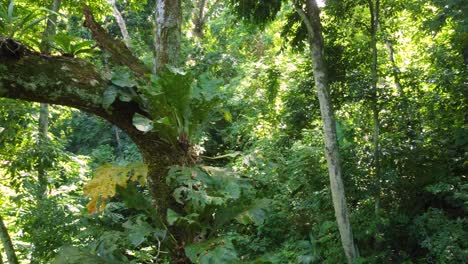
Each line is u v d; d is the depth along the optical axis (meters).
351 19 5.89
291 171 6.39
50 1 6.45
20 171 5.96
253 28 6.87
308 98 6.31
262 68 9.30
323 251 5.56
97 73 2.68
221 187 2.74
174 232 2.84
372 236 5.48
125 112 2.77
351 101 5.64
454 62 6.08
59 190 6.29
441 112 5.69
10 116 5.38
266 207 2.82
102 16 8.29
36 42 2.77
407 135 5.60
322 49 5.34
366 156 5.50
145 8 11.55
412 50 7.62
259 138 8.38
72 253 2.67
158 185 2.90
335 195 5.08
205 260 2.36
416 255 5.25
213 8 12.35
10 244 4.39
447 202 5.41
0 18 2.64
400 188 5.52
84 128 14.33
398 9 5.89
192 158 2.91
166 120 2.53
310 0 5.42
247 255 6.03
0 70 2.30
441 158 5.56
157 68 3.35
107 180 2.62
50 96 2.48
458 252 4.46
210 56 10.22
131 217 3.09
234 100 9.72
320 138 6.38
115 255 2.80
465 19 4.45
